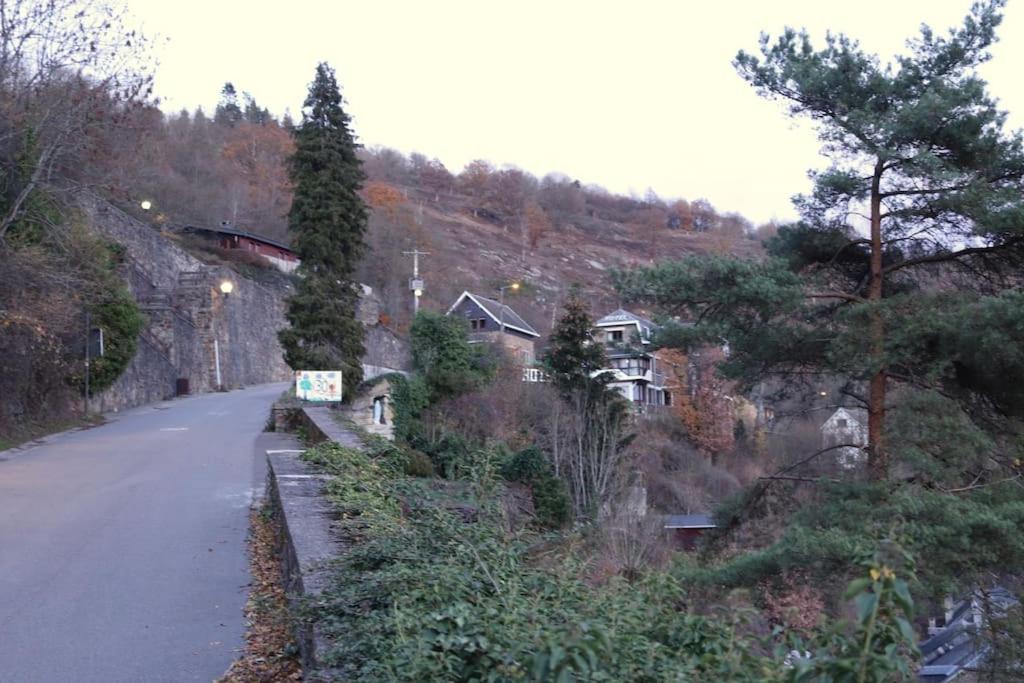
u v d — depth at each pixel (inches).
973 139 654.5
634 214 5078.7
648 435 1815.9
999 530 525.7
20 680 248.8
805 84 682.8
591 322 1572.3
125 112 1058.7
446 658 145.9
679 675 146.3
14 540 430.0
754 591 539.8
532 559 254.1
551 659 119.4
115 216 2065.7
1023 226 606.2
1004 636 554.3
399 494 305.1
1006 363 577.3
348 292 1451.8
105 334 1333.7
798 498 693.9
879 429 660.7
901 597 100.9
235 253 2501.2
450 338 1696.6
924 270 715.4
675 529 1314.0
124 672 254.7
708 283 653.3
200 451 790.5
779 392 781.9
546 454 1371.8
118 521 475.8
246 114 4576.8
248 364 2202.3
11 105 983.6
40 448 847.7
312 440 734.5
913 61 697.0
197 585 349.1
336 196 1441.9
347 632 184.5
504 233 4571.9
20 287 984.9
